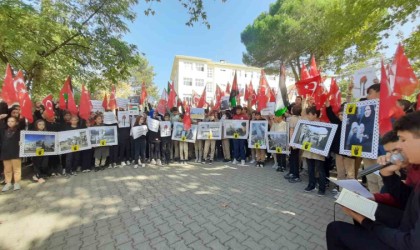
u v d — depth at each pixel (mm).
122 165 7578
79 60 10461
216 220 3742
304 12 16188
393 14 7492
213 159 8633
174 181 5852
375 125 3648
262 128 7387
